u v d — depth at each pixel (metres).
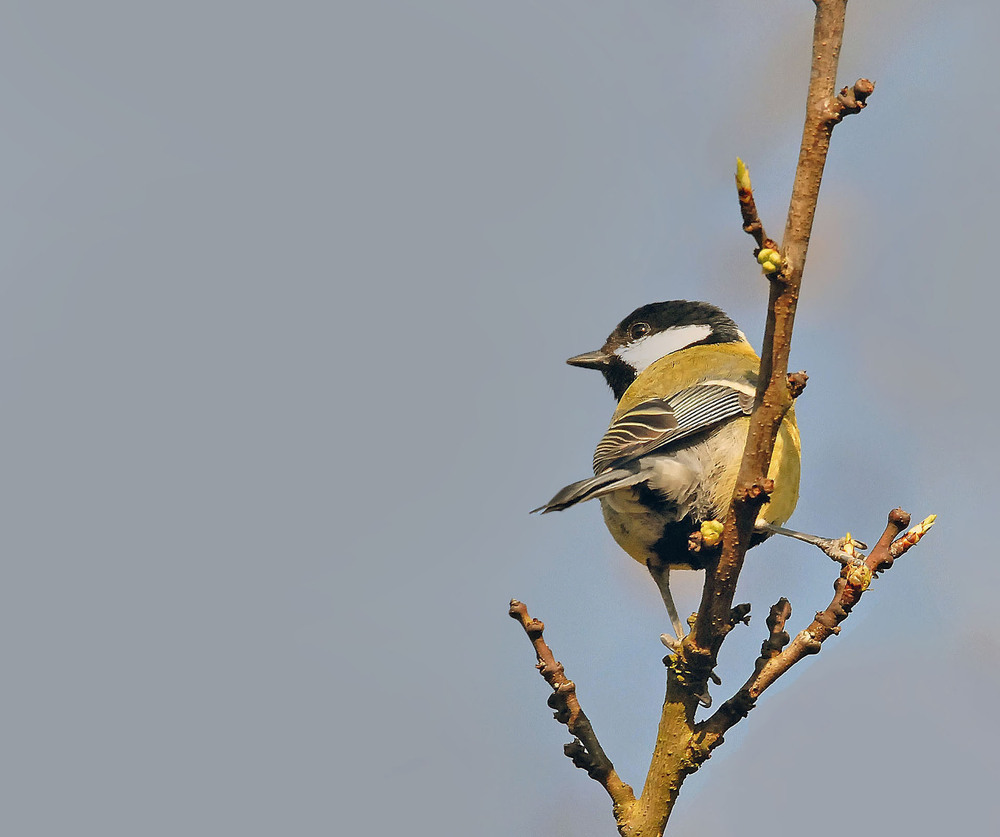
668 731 7.02
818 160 6.08
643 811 6.99
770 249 6.12
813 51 6.07
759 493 6.56
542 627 7.25
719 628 6.92
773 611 7.27
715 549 6.98
